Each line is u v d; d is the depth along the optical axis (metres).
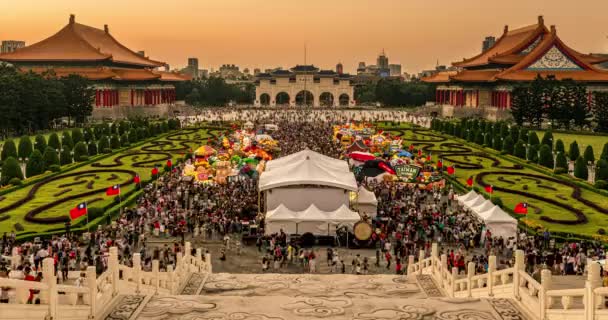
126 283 34.72
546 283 28.17
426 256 66.31
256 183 101.56
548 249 68.31
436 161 133.50
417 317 28.39
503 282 33.31
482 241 71.56
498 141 150.88
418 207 85.62
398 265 61.62
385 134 171.75
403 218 80.06
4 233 67.00
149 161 129.38
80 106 199.12
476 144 163.62
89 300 28.09
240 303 30.09
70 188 98.75
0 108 157.75
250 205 85.06
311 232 73.19
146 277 37.50
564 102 195.00
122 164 124.56
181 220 76.19
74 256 59.69
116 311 29.00
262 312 28.91
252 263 66.12
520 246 67.19
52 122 193.75
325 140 164.25
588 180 111.38
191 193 95.62
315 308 29.41
